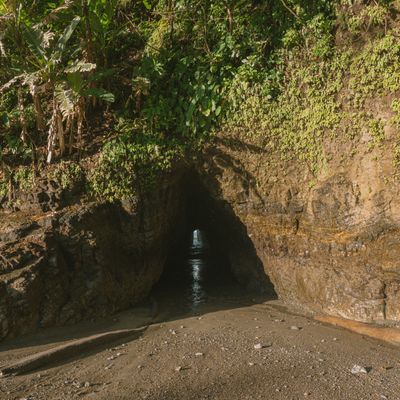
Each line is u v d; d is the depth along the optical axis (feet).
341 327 20.65
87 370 16.75
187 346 18.81
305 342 18.94
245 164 24.41
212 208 27.73
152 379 15.81
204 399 14.42
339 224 21.76
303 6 23.09
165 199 25.27
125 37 27.91
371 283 20.66
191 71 25.13
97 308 21.91
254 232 25.29
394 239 20.24
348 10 21.63
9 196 24.04
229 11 24.57
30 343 18.97
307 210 22.93
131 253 24.64
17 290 19.33
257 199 24.45
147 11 28.76
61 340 19.38
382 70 20.52
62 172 23.94
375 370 16.33
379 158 20.63
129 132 24.88
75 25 22.27
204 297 26.32
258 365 16.72
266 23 24.27
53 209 23.29
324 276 22.22
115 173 24.16
